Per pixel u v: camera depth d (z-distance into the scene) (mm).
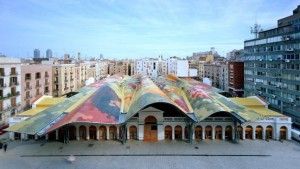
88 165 51000
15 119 66938
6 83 76938
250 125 65750
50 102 78375
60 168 49625
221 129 65500
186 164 51531
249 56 112125
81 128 65250
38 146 61031
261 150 58625
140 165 51062
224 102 72250
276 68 90375
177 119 65062
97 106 63906
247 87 114688
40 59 172375
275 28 90688
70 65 125688
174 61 187375
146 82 87625
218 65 148375
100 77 199625
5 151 57781
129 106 69375
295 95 79188
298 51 77188
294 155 55812
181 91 83000
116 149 59188
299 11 85812
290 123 65125
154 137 65062
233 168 49719
